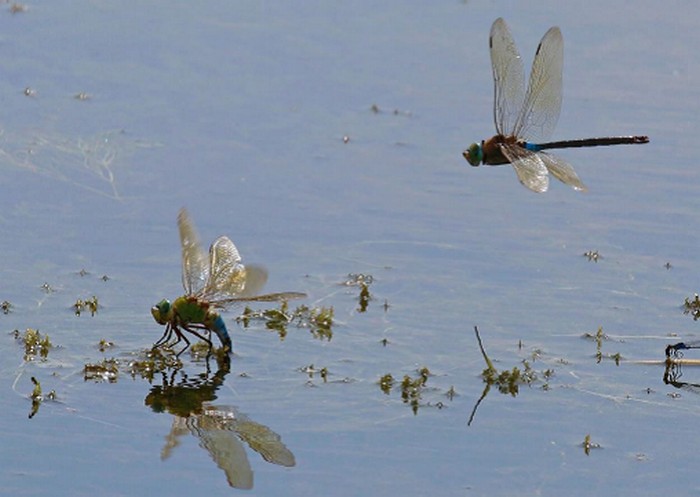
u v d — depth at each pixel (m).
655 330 20.50
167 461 16.05
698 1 35.31
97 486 15.38
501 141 16.59
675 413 18.02
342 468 16.06
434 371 18.98
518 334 20.25
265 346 19.67
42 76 29.50
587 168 26.28
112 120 27.45
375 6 34.59
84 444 16.42
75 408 17.39
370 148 26.70
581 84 29.95
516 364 19.27
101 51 31.00
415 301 21.17
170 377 18.47
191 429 16.94
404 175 25.64
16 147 26.03
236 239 22.83
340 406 17.81
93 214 23.47
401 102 28.86
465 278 21.98
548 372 19.02
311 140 26.95
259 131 27.28
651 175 25.95
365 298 21.17
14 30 31.95
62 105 28.11
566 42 32.25
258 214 23.75
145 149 26.23
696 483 16.17
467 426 17.36
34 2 33.75
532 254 22.84
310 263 22.20
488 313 20.86
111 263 21.77
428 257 22.59
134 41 31.64
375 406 17.84
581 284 21.91
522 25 33.03
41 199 23.97
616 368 19.31
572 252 22.98
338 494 15.41
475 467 16.30
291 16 33.75
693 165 26.31
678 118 28.25
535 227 23.88
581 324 20.61
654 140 27.28
